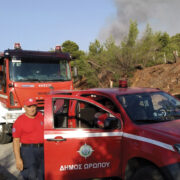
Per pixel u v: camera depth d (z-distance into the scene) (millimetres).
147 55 25047
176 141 2900
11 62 7520
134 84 24109
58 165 3510
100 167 3510
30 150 3557
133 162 3324
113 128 3504
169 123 3520
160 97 4258
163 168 2834
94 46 28312
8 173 5102
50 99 3682
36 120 3613
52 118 3580
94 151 3500
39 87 7727
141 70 25844
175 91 18312
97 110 4258
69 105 4402
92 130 3541
